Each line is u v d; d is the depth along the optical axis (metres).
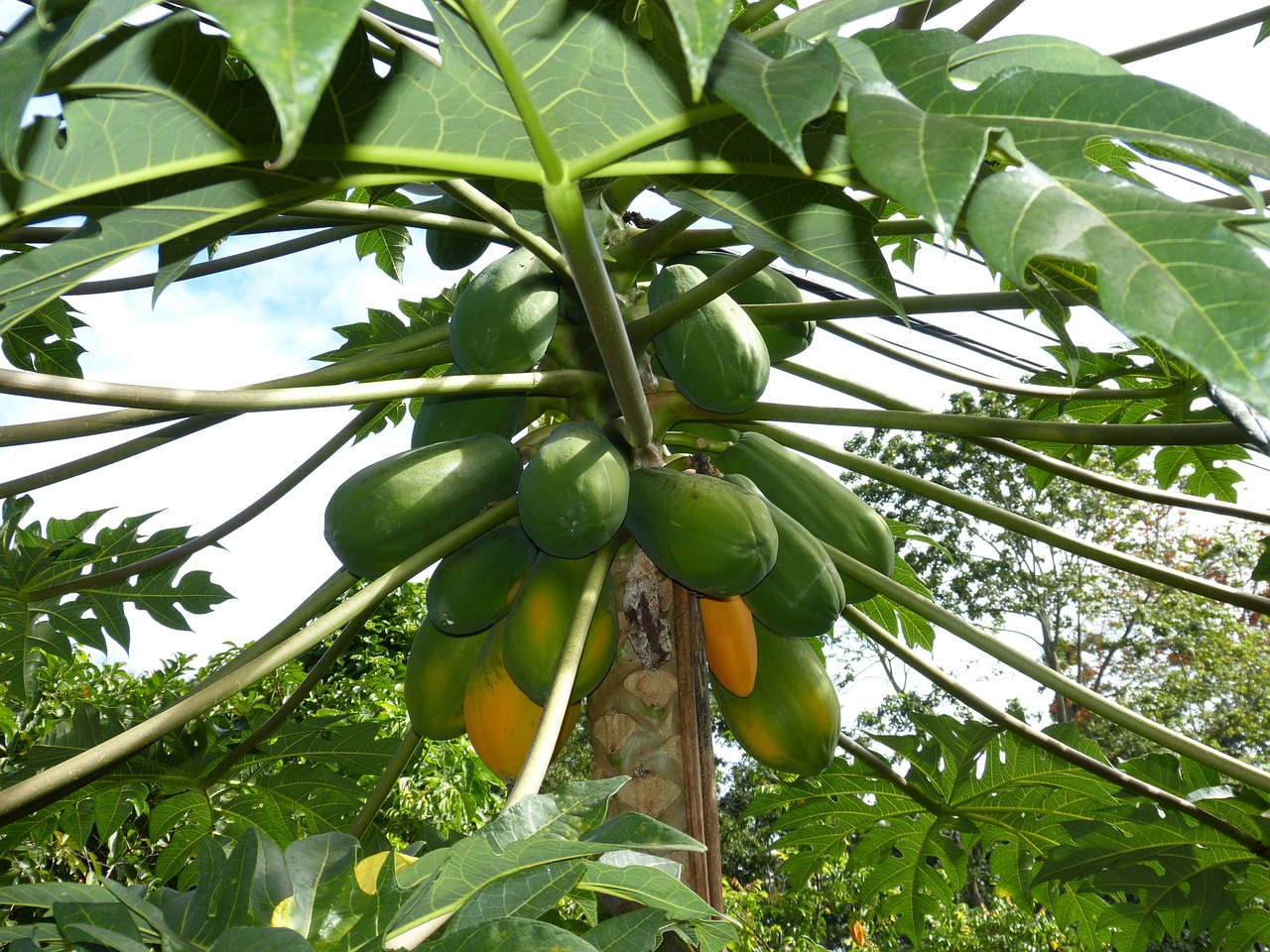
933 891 3.20
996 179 1.04
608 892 1.41
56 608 3.06
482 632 2.35
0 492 2.50
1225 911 2.78
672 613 2.22
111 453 2.56
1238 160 1.15
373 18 1.74
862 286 1.87
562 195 1.37
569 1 1.26
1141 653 19.42
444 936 1.09
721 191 1.79
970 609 19.50
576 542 1.99
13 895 1.16
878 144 1.05
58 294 1.54
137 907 1.13
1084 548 2.35
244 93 1.34
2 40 1.19
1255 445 1.74
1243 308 0.90
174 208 1.50
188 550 2.89
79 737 2.68
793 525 2.25
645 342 2.22
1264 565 2.74
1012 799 2.79
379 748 2.84
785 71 1.10
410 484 2.10
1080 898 3.06
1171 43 2.67
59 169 1.33
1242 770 2.16
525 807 1.29
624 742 2.11
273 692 5.95
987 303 2.41
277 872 1.24
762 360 2.28
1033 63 1.55
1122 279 0.95
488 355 2.23
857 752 2.85
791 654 2.29
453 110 1.40
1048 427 2.31
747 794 19.30
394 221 2.20
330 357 3.57
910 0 1.72
